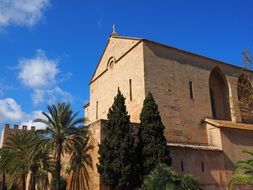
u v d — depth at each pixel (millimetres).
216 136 36000
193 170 31156
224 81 44125
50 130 32531
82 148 30969
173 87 37094
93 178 28703
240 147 36250
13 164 40844
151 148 28172
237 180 22500
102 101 43688
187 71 39281
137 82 36281
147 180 24500
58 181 31328
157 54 37312
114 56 42281
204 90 40125
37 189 45094
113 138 27812
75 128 32281
